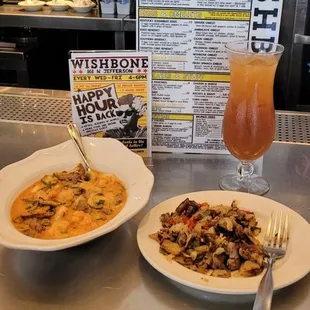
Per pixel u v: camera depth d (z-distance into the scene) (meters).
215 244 0.75
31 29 2.89
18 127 1.21
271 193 0.97
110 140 1.00
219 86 1.05
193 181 1.01
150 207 0.91
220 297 0.71
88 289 0.73
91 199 0.85
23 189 0.90
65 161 0.98
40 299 0.71
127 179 0.91
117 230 0.85
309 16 2.36
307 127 1.22
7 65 2.79
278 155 1.10
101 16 2.70
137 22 1.02
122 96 1.04
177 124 1.09
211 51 1.03
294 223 0.82
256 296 0.66
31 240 0.74
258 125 0.93
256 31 1.02
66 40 2.95
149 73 1.02
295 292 0.72
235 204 0.86
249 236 0.77
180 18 1.01
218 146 1.10
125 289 0.73
